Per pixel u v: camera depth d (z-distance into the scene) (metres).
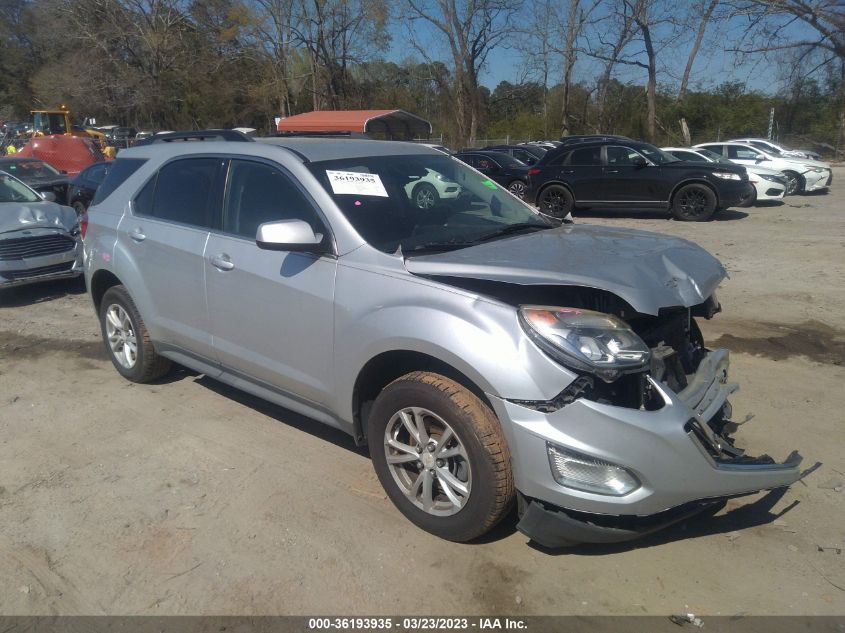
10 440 4.71
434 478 3.45
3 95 70.75
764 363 5.81
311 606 3.07
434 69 46.41
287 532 3.59
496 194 4.74
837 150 38.00
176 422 4.91
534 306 3.13
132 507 3.85
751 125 40.66
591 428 2.95
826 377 5.47
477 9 42.91
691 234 12.92
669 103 43.50
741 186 14.53
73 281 9.64
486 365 3.06
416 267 3.46
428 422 3.43
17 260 8.10
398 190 4.19
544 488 3.02
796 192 19.61
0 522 3.74
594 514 3.01
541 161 16.88
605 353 2.95
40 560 3.42
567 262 3.39
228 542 3.52
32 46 70.06
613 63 41.88
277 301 4.00
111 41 49.66
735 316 7.12
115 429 4.82
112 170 5.64
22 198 9.26
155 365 5.42
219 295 4.39
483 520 3.24
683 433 2.99
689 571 3.25
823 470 4.08
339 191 3.95
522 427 3.01
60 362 6.27
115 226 5.30
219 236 4.43
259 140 4.61
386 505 3.80
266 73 47.34
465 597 3.10
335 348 3.72
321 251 3.80
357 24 43.81
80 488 4.07
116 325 5.61
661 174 15.12
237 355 4.38
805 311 7.24
